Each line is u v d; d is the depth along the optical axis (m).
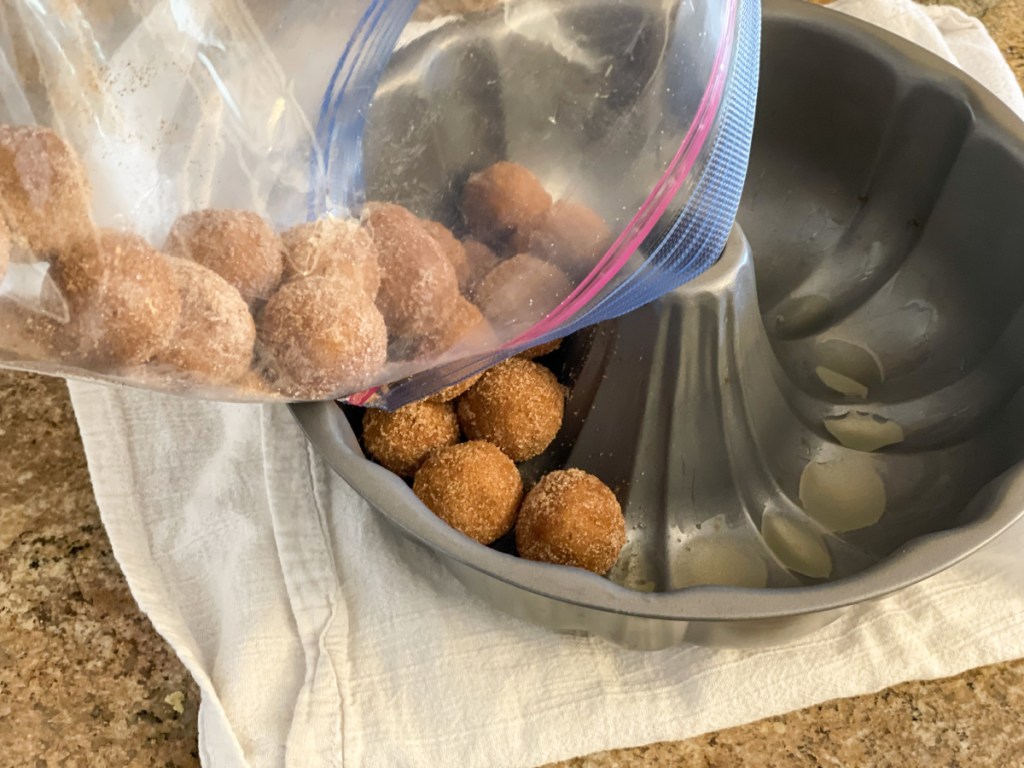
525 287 0.28
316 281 0.25
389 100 0.28
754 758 0.30
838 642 0.31
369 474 0.28
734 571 0.34
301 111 0.27
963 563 0.32
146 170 0.24
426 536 0.27
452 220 0.28
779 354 0.39
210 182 0.25
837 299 0.40
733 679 0.31
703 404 0.34
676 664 0.31
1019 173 0.35
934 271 0.39
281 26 0.27
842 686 0.30
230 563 0.34
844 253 0.41
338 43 0.28
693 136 0.27
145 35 0.25
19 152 0.21
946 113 0.37
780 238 0.42
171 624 0.32
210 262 0.24
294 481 0.35
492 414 0.34
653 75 0.27
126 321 0.22
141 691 0.32
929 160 0.38
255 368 0.26
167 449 0.37
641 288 0.31
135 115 0.24
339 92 0.28
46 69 0.23
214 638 0.33
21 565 0.34
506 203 0.28
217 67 0.26
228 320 0.24
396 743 0.30
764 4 0.39
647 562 0.34
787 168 0.42
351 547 0.34
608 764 0.30
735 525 0.35
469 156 0.28
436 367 0.30
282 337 0.25
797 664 0.31
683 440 0.34
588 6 0.28
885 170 0.40
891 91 0.38
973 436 0.34
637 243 0.28
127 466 0.36
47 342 0.23
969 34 0.47
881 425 0.37
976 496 0.29
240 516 0.35
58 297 0.22
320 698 0.31
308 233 0.26
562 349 0.36
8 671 0.32
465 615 0.33
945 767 0.29
